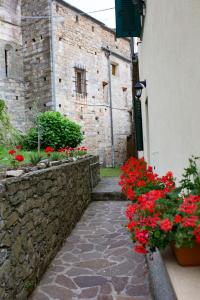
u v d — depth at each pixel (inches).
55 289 121.8
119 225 217.6
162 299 76.6
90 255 160.1
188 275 63.1
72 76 603.2
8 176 117.0
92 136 659.4
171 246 73.9
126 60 805.9
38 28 568.1
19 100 571.8
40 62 565.6
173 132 113.0
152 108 190.5
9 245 96.8
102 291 119.3
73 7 603.8
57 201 168.2
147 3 192.1
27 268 114.3
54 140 470.9
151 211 69.9
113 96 748.6
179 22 93.1
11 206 100.3
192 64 80.4
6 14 553.3
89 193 302.0
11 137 221.1
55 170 166.4
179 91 98.5
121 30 261.6
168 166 127.3
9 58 561.9
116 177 444.5
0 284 88.5
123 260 151.9
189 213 63.4
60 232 173.6
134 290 119.3
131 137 812.0
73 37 609.6
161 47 134.0
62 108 572.4
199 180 77.4
